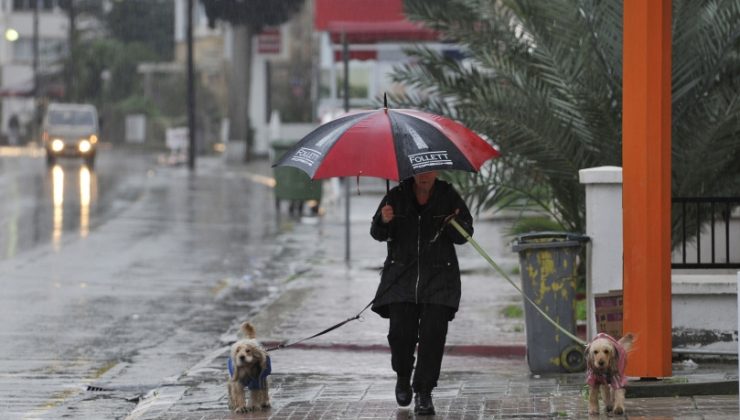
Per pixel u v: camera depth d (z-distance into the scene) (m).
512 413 25.16
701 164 38.50
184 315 43.97
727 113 37.25
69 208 82.12
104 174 117.12
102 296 47.84
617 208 30.84
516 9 42.22
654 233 26.80
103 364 35.09
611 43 39.44
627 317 27.11
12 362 35.16
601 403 25.42
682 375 28.89
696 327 31.39
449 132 24.19
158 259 58.97
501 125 40.19
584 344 25.42
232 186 104.00
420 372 24.91
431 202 24.69
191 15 130.88
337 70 109.12
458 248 61.94
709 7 38.56
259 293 49.56
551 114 39.97
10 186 99.00
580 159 40.66
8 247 62.03
